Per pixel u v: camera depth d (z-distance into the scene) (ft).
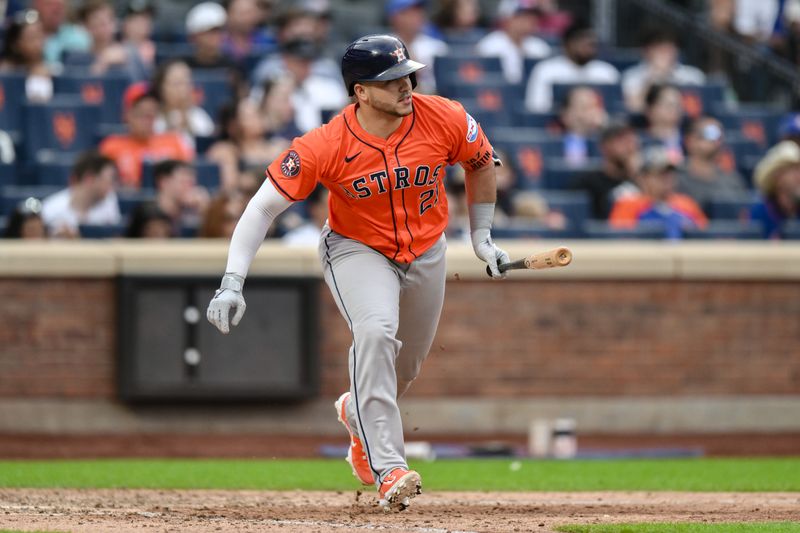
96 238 137.80
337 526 60.85
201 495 82.94
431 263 65.31
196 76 163.22
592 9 217.97
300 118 164.96
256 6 177.47
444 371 136.05
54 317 129.80
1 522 62.08
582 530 58.80
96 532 57.16
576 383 138.10
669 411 139.64
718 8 208.64
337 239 64.90
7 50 159.12
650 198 153.28
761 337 141.69
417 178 63.10
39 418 129.49
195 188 145.69
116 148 148.87
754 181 172.35
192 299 130.72
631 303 139.33
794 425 142.00
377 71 60.54
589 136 166.91
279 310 132.05
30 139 151.43
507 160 152.46
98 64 163.22
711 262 139.85
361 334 62.69
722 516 68.90
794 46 208.64
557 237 146.61
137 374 129.80
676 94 172.14
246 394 131.44
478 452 121.60
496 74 176.14
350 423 68.08
